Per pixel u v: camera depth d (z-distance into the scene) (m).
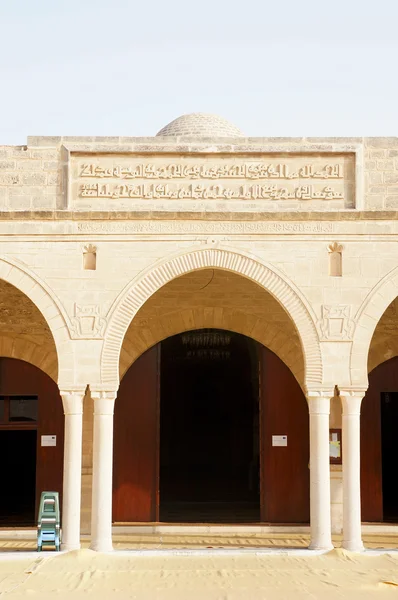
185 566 12.48
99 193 14.00
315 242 13.78
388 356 16.62
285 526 16.00
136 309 13.69
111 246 13.78
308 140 14.11
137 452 16.36
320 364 13.60
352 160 14.05
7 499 21.52
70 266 13.74
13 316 16.47
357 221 13.80
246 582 11.49
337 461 15.95
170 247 13.78
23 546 14.46
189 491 21.17
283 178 14.04
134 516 16.20
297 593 10.90
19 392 16.59
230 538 15.20
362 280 13.73
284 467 16.44
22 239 13.78
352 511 13.48
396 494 21.77
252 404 21.70
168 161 14.10
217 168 14.06
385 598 10.66
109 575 11.90
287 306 13.67
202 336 18.47
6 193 13.97
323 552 13.27
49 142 14.09
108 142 14.07
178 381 21.88
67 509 13.43
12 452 23.52
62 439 16.52
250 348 18.98
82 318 13.65
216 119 17.25
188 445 22.06
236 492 21.06
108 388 13.54
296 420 16.52
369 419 16.64
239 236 13.79
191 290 16.50
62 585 11.36
